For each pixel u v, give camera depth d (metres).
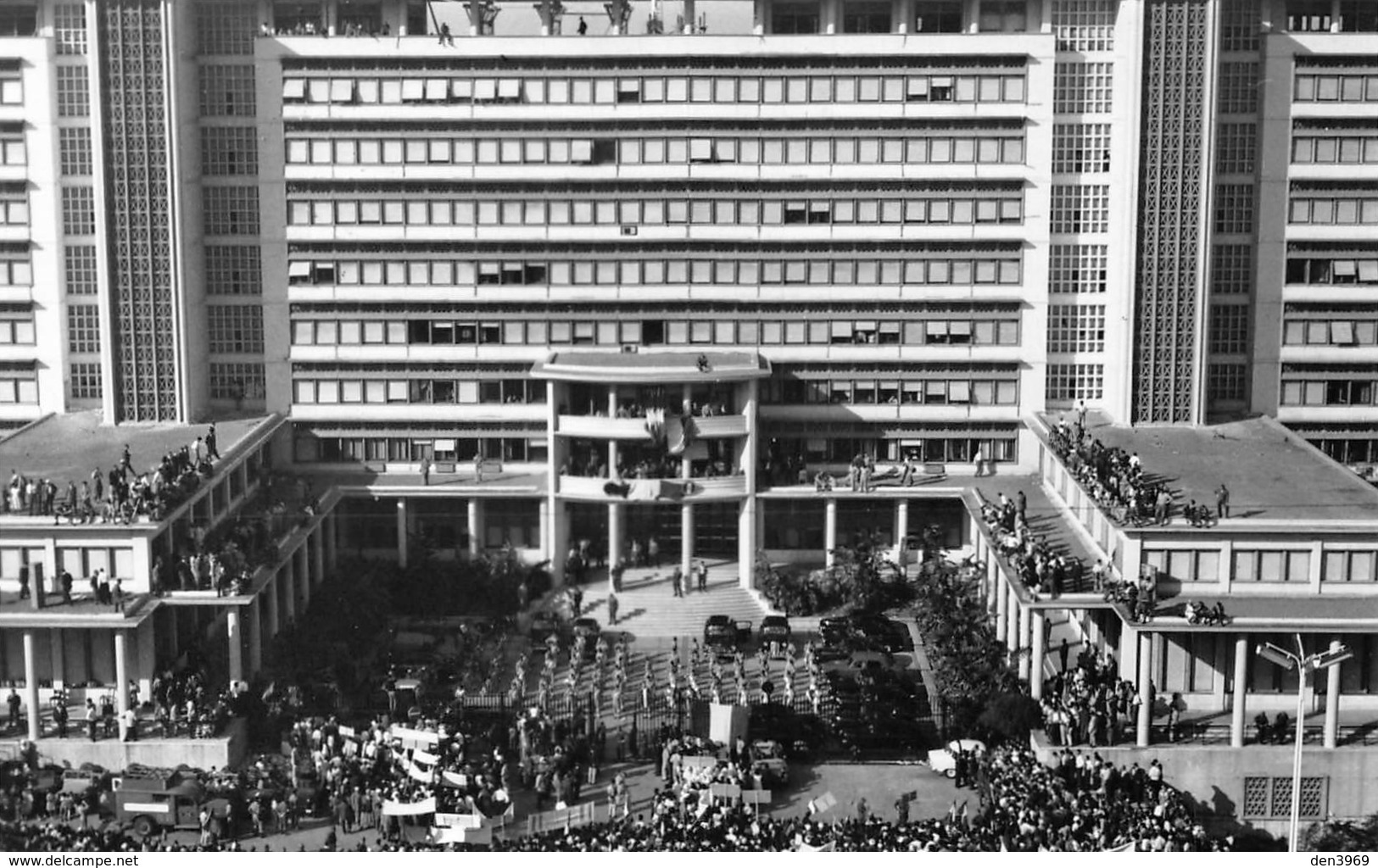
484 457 151.88
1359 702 120.50
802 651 134.38
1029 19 147.12
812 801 106.19
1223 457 137.88
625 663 131.00
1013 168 147.00
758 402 150.12
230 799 106.88
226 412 151.00
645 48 145.88
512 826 105.81
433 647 136.00
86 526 119.69
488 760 113.50
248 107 147.00
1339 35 146.12
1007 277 148.88
